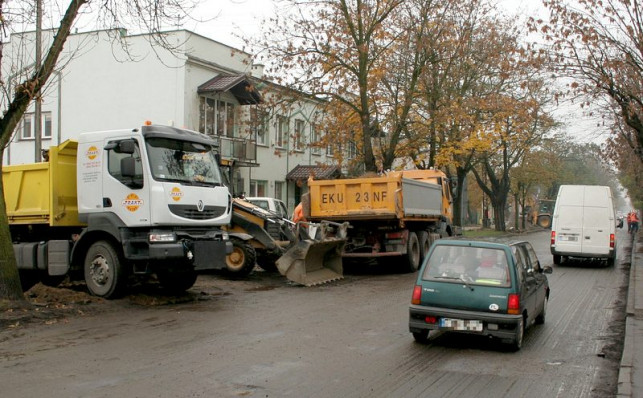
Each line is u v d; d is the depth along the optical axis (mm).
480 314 8102
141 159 11320
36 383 6332
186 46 27656
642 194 56469
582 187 22109
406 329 9562
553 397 6230
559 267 21672
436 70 29953
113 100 28922
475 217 79688
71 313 10461
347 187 17344
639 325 9898
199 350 7938
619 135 24938
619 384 6496
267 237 16031
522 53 17109
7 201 12828
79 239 11969
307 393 6145
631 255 27141
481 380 6777
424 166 31906
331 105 27531
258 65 29531
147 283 14094
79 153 11992
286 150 36531
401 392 6250
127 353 7734
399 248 17531
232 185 15977
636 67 16000
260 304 11945
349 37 25844
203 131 28984
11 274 10508
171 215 11320
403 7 26906
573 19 16000
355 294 13445
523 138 37469
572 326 10281
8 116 10773
